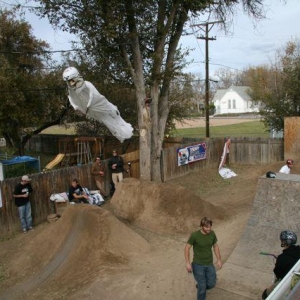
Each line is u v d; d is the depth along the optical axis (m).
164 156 17.98
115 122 8.73
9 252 10.20
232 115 84.81
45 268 8.98
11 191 11.55
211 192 16.42
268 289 5.68
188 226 10.95
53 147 30.62
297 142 19.80
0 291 8.26
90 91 7.64
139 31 14.78
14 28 22.02
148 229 10.90
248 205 13.12
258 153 21.78
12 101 19.03
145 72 16.20
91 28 13.89
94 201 13.35
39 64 22.80
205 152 20.86
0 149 27.00
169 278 7.90
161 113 16.66
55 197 12.57
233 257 8.35
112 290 7.54
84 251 9.03
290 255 5.63
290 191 8.80
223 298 6.91
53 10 13.54
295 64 22.52
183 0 14.75
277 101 22.78
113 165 14.82
